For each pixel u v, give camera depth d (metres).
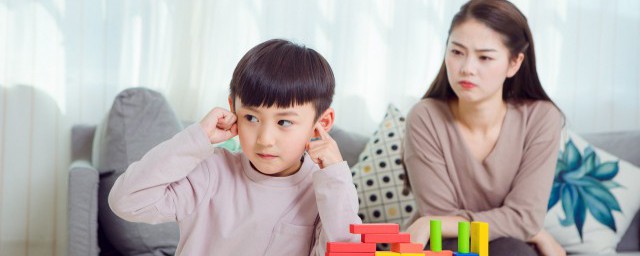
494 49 1.78
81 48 2.66
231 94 1.30
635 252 2.43
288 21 2.84
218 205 1.31
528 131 1.93
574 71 3.10
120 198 1.24
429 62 2.96
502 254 1.74
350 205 1.25
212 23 2.77
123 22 2.69
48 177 2.65
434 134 1.94
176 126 2.32
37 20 2.63
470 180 1.94
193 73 2.76
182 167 1.25
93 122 2.67
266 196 1.31
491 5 1.79
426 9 2.96
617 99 3.14
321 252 1.25
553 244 2.01
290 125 1.24
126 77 2.69
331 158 1.27
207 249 1.31
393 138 2.64
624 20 3.13
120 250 2.22
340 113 2.90
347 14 2.90
